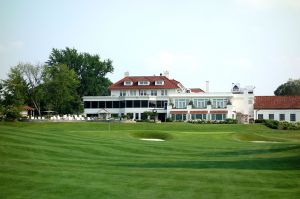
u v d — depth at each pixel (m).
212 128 87.38
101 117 113.31
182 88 136.00
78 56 164.12
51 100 127.38
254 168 30.08
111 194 20.50
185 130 84.19
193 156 40.47
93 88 162.38
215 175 26.11
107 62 169.75
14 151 32.94
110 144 43.97
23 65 121.12
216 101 115.06
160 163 32.81
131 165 31.23
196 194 20.91
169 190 21.66
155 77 127.56
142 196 20.36
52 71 126.75
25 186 21.48
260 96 118.62
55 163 29.69
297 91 174.50
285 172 27.73
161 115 116.56
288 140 69.12
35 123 90.94
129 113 118.56
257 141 66.44
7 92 115.31
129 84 125.88
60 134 47.03
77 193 20.44
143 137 64.94
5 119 99.56
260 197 20.33
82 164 30.42
